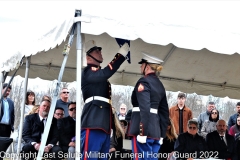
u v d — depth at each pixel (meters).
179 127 7.59
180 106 7.66
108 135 4.85
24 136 6.36
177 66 6.79
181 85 7.44
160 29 4.23
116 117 5.29
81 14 4.25
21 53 5.11
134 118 4.78
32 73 7.14
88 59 4.86
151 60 4.88
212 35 4.27
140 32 4.19
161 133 4.93
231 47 4.27
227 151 6.52
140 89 4.66
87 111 4.76
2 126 7.64
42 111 6.45
